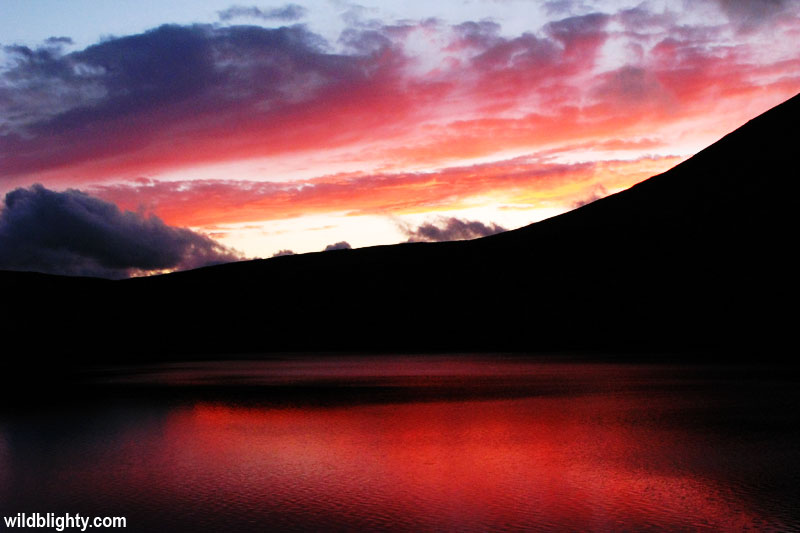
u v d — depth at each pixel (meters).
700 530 12.05
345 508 13.77
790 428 20.62
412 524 12.71
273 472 16.89
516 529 12.32
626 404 26.16
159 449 19.91
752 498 13.75
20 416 27.12
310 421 24.42
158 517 13.44
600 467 16.50
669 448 18.25
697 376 35.47
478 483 15.40
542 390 31.36
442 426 22.59
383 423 23.53
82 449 20.06
